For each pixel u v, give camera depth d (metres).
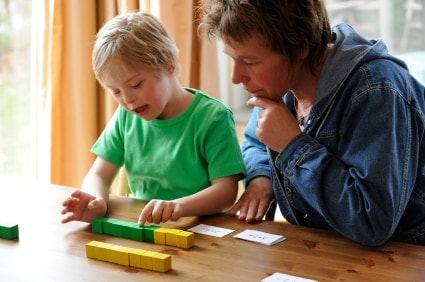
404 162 1.24
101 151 1.70
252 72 1.32
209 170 1.55
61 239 1.30
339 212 1.26
